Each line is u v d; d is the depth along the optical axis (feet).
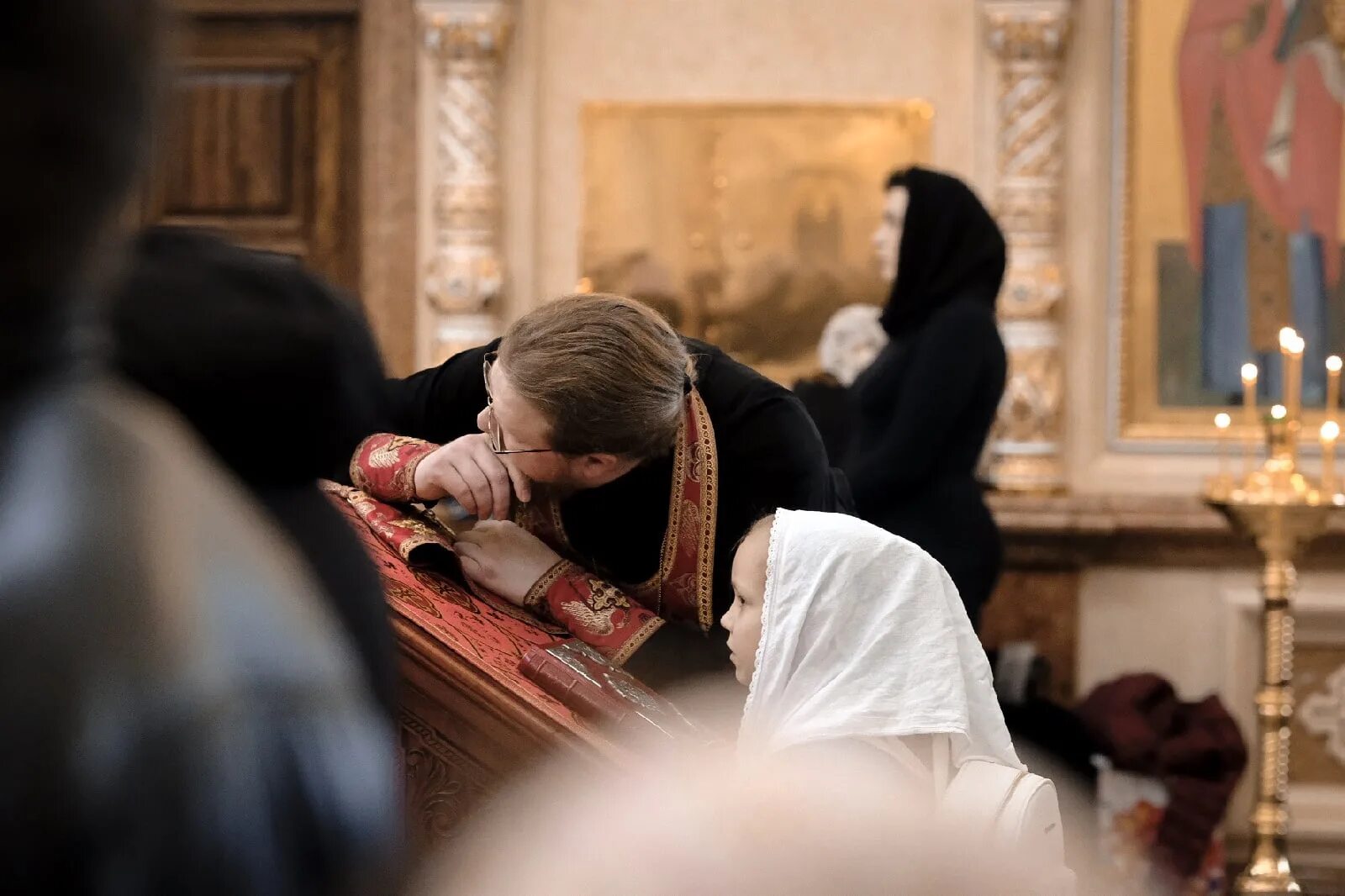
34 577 2.37
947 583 9.00
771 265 22.82
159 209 23.71
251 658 2.50
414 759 7.91
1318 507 18.31
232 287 4.36
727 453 9.89
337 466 4.71
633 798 3.32
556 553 9.85
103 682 2.35
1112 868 10.34
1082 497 22.62
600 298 9.15
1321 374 22.57
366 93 23.22
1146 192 22.71
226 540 2.59
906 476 16.98
